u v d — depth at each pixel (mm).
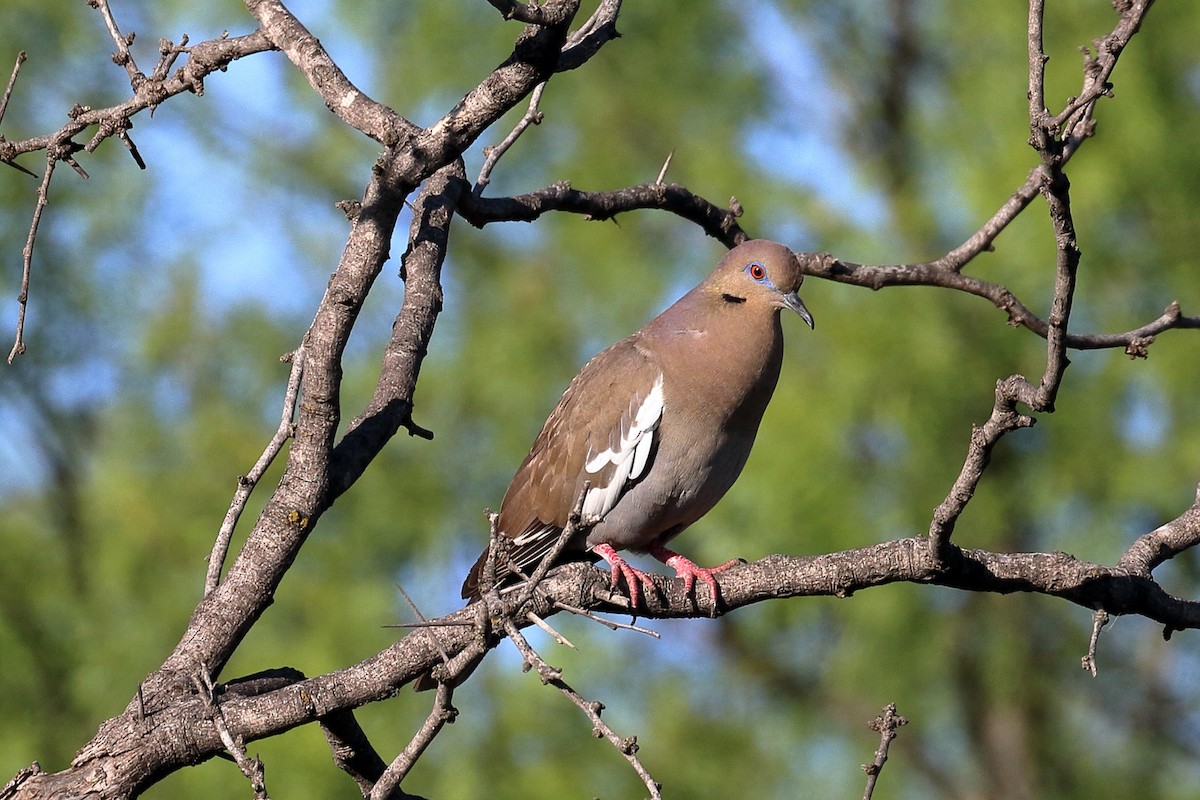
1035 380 13820
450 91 15680
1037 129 5074
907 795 16328
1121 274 13828
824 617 15117
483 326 15578
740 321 8297
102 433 17094
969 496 5832
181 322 16031
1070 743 16172
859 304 13953
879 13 15945
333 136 16578
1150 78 13383
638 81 15688
